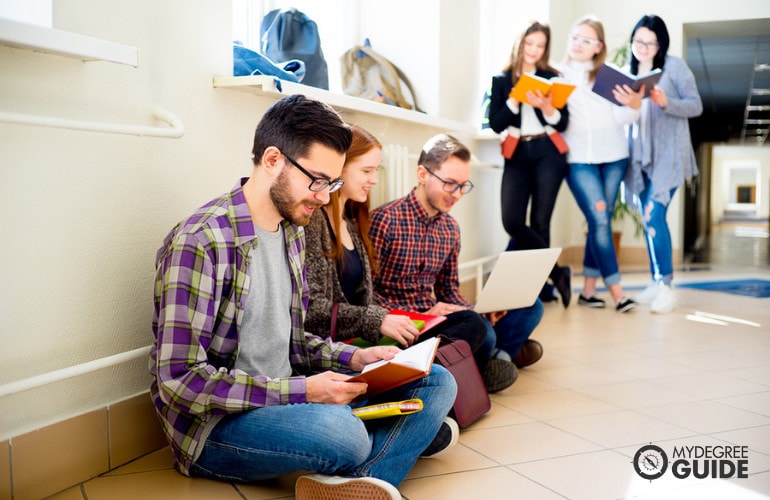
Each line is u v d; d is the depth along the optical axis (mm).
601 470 1869
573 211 6898
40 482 1587
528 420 2289
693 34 7312
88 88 1682
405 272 2430
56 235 1632
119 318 1820
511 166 4051
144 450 1881
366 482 1479
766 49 8344
